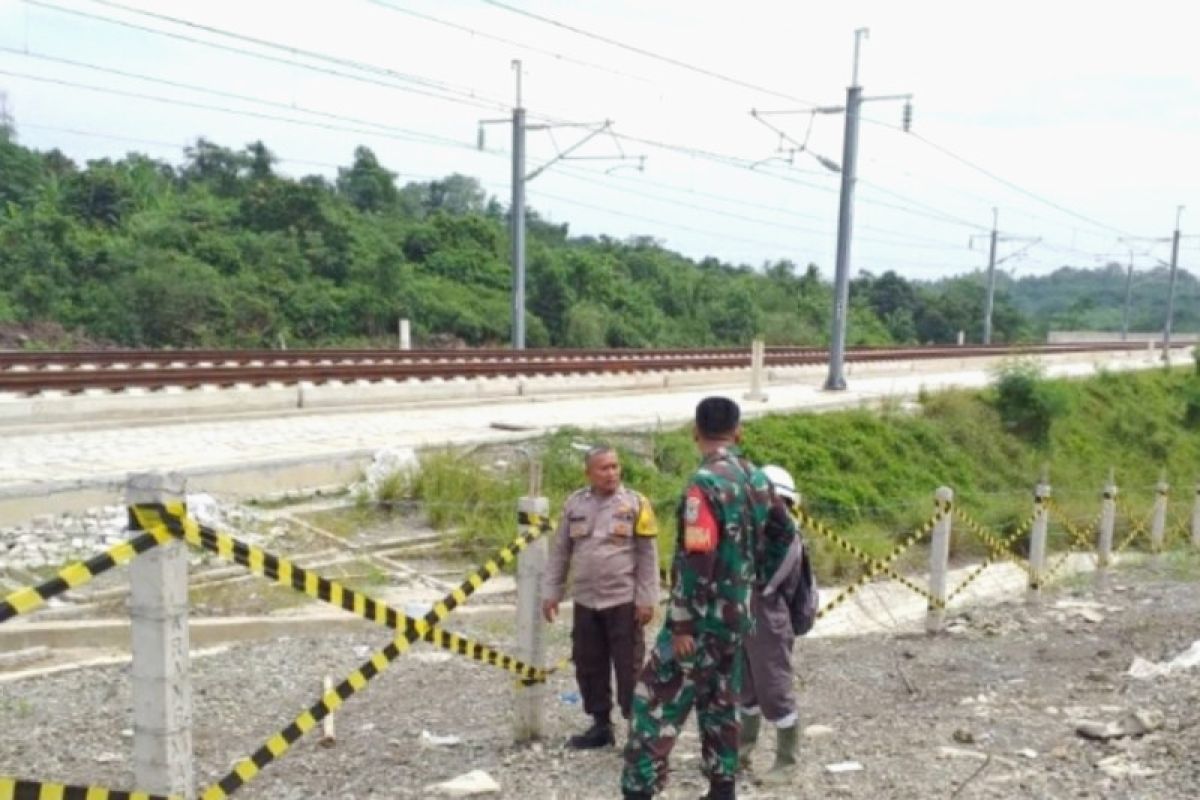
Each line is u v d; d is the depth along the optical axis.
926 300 79.69
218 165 52.44
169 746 3.39
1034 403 25.91
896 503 18.88
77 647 7.94
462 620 9.23
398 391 17.59
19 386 14.24
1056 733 5.96
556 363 22.45
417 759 5.52
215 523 10.52
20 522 9.72
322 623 8.73
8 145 44.78
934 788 4.95
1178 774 5.04
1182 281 112.62
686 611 4.29
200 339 33.81
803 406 21.08
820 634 10.66
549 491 13.41
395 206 56.44
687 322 55.03
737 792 4.96
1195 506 17.14
